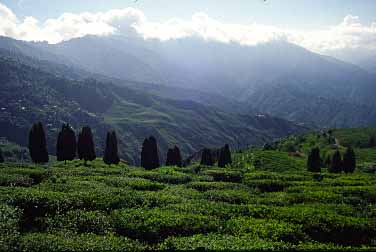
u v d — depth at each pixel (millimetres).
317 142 127562
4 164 53812
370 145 127750
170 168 55688
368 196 32344
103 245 16047
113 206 23797
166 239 17312
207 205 24125
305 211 22875
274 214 22312
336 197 29562
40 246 15539
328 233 20984
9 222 18000
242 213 22906
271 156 82125
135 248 16562
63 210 22703
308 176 46594
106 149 66750
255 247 15812
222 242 16469
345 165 68625
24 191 24562
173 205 23812
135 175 43188
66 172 41344
